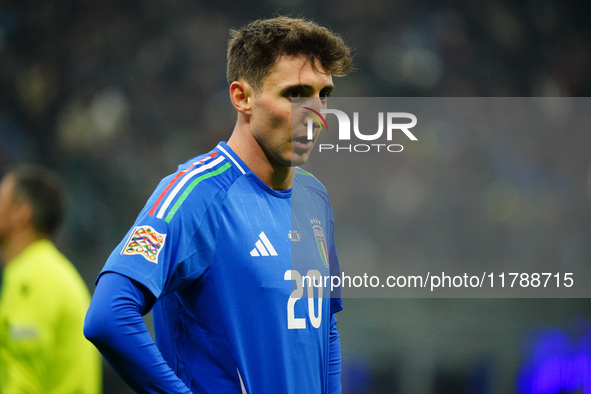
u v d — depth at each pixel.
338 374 7.34
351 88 48.44
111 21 49.84
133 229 5.56
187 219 5.66
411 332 26.09
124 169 44.66
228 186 5.99
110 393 19.83
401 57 49.25
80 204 42.28
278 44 5.98
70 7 49.72
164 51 49.12
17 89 47.88
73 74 48.56
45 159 45.72
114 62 49.00
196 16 50.44
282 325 5.98
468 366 20.77
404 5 50.88
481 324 26.48
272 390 5.90
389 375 20.19
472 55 50.62
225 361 5.81
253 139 6.22
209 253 5.79
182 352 5.95
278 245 6.09
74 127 46.12
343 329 27.36
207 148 46.38
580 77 52.06
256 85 6.06
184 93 48.06
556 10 52.81
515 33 51.56
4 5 49.75
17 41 49.06
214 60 48.88
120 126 46.53
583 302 30.09
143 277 5.37
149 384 5.32
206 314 5.84
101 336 5.23
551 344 21.69
